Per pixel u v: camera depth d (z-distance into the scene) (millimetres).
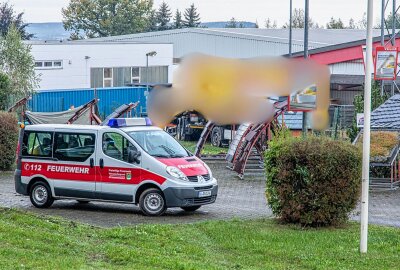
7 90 37719
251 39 58188
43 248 12102
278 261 12203
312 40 56344
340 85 39906
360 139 24688
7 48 44031
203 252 12578
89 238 13508
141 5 101625
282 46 56219
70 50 50281
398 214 18312
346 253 12688
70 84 50406
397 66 30891
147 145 17219
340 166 14875
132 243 13117
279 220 15766
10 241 12492
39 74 45500
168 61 55406
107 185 17203
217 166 29859
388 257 12430
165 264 11250
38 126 18078
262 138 27797
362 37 58094
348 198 15047
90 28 100938
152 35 65000
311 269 11617
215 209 18156
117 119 17484
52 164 17797
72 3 100812
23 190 18125
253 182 25203
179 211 17734
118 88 46969
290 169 15023
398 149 24359
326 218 15047
